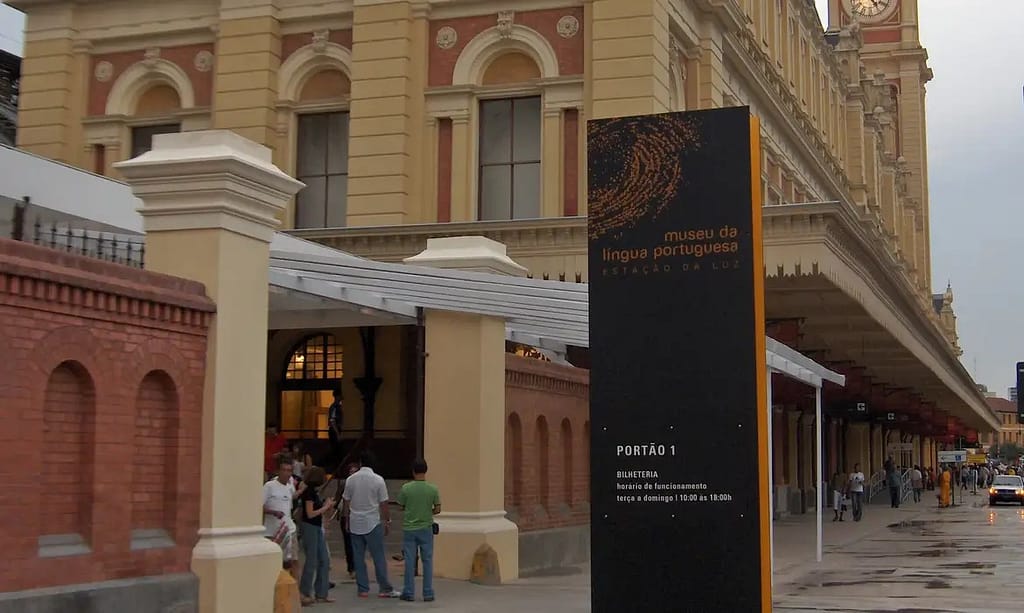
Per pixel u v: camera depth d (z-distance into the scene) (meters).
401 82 28.02
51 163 13.72
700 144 11.33
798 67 44.91
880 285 31.58
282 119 29.33
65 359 10.12
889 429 68.50
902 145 83.69
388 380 24.55
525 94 27.81
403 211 27.72
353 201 28.02
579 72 27.30
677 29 28.77
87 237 12.75
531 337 20.98
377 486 14.83
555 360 23.69
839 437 53.12
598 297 11.52
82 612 9.97
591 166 11.63
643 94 26.30
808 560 22.94
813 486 45.41
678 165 11.38
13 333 9.66
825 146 48.03
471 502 16.92
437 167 28.14
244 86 29.31
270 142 29.16
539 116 27.94
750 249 11.12
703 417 11.14
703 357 11.18
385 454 24.12
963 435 94.94
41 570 9.78
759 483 10.95
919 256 81.75
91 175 14.09
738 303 11.12
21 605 9.44
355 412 24.72
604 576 11.29
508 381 19.17
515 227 26.38
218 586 11.18
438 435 17.16
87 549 10.26
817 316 30.45
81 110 30.69
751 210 11.14
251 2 29.48
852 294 27.27
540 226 26.22
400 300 15.76
